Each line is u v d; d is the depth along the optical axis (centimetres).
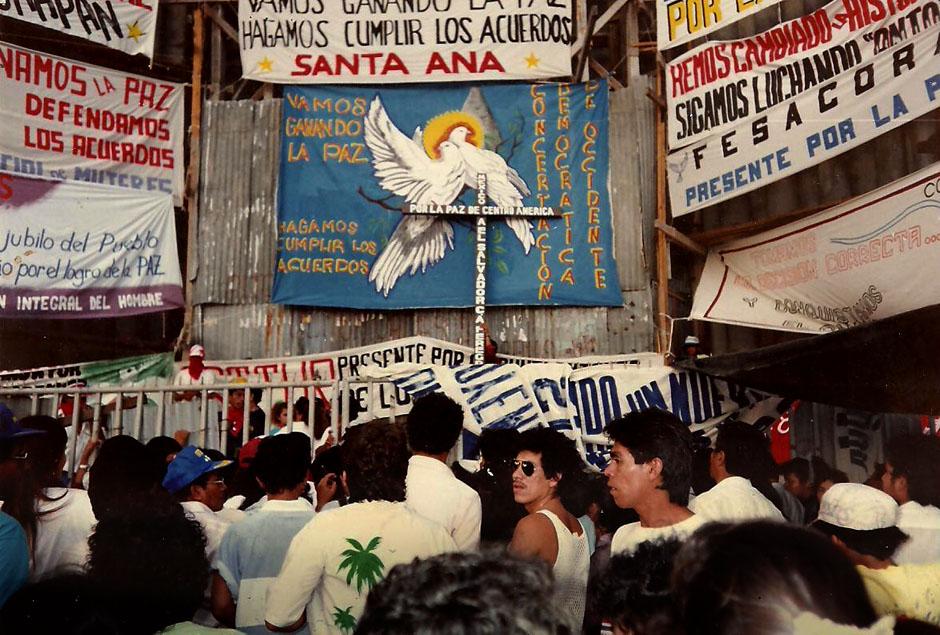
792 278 916
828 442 833
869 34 834
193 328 1101
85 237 1043
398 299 1073
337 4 1109
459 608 126
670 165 1013
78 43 1099
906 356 634
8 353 1078
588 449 780
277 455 366
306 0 1109
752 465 415
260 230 1113
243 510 482
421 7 1105
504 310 1077
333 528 320
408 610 127
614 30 1200
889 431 805
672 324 1055
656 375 793
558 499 383
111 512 269
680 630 163
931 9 779
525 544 345
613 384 789
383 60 1104
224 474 514
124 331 1141
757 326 938
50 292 1020
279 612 317
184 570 261
